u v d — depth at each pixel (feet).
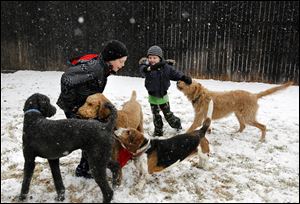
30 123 11.46
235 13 34.19
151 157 13.57
